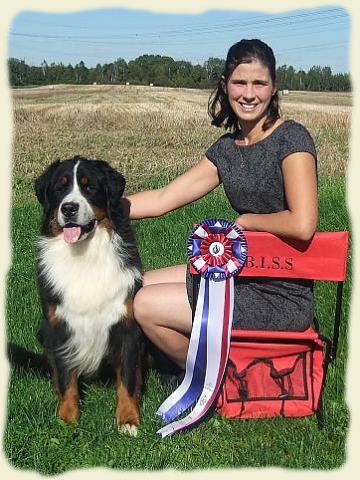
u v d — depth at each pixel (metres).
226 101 4.43
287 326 4.17
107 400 4.60
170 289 4.33
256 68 4.01
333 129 21.30
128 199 4.77
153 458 3.84
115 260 4.39
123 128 24.44
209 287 4.16
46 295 4.42
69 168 4.43
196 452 3.94
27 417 4.24
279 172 4.06
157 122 25.66
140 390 4.50
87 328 4.36
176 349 4.52
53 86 59.06
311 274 4.08
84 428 4.15
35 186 4.63
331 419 4.23
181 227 8.40
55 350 4.45
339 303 4.22
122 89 53.66
